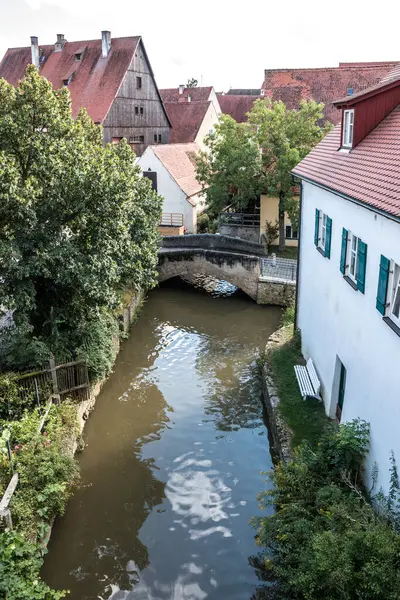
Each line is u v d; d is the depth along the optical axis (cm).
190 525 1100
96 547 1045
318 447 1073
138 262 1700
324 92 3378
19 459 1015
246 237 3034
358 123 1245
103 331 1614
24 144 1302
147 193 1936
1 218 1202
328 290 1308
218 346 2056
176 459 1331
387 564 677
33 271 1210
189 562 1005
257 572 975
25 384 1265
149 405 1606
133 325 2248
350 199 1005
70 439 1189
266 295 2494
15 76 4112
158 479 1253
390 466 851
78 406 1366
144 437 1433
